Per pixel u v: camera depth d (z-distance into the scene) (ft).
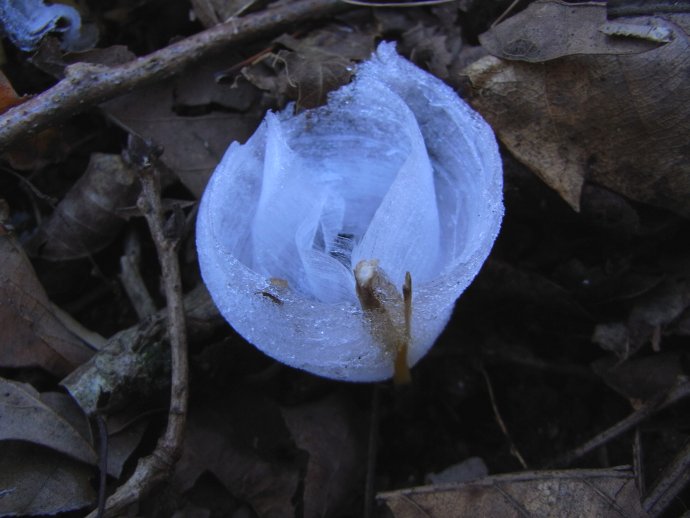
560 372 0.54
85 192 0.53
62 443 0.47
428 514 0.47
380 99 0.48
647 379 0.50
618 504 0.46
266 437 0.51
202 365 0.50
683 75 0.47
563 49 0.49
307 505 0.49
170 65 0.53
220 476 0.49
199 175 0.53
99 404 0.48
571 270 0.52
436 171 0.51
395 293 0.41
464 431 0.55
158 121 0.54
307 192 0.47
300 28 0.55
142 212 0.50
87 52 0.54
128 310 0.55
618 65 0.48
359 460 0.52
